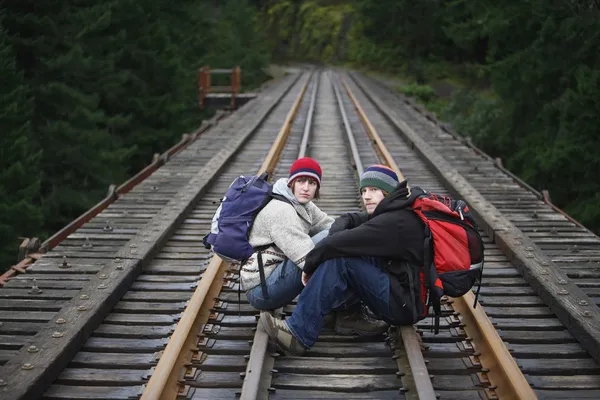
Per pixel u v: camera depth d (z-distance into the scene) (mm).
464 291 4289
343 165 12766
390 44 62844
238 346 4859
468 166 12703
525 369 4605
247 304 5586
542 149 19703
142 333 5117
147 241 7000
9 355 4754
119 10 25703
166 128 29578
